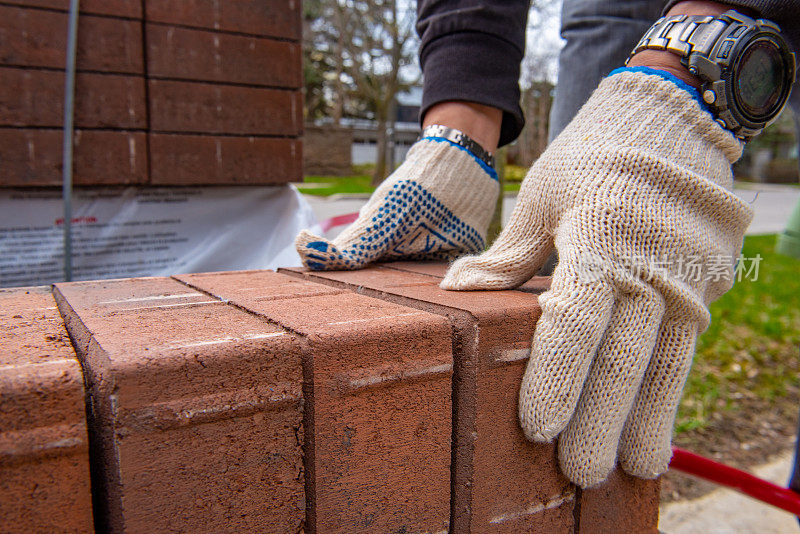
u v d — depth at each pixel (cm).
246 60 244
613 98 93
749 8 89
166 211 243
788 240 189
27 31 204
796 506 129
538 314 86
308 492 72
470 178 133
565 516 96
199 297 98
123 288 110
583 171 88
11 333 73
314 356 69
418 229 131
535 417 83
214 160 243
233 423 65
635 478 103
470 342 81
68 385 57
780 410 311
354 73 1730
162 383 60
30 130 208
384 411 75
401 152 2152
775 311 493
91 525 60
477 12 126
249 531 68
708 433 283
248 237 262
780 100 93
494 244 106
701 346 392
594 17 145
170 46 228
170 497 62
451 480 85
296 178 262
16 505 56
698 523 212
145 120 228
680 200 87
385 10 1470
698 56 87
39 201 220
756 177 1622
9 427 55
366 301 92
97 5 214
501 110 132
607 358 84
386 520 78
